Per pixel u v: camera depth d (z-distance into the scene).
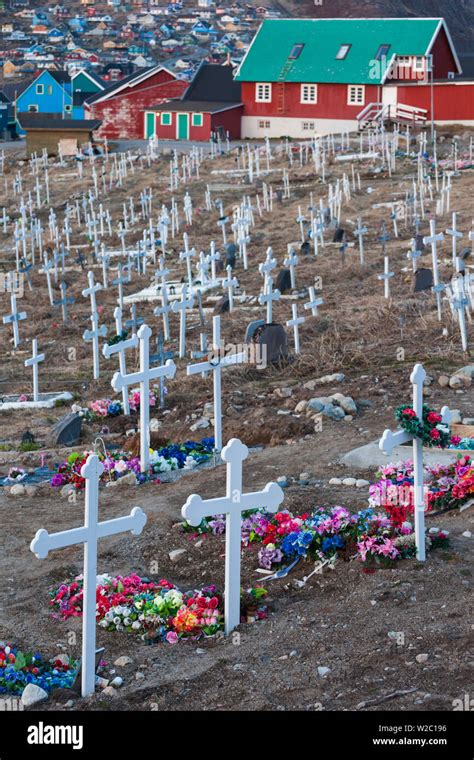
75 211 59.69
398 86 76.25
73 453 19.80
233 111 83.44
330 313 30.05
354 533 14.03
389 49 79.00
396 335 26.42
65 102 118.81
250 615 12.81
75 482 18.77
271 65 82.50
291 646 11.97
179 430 21.33
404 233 41.97
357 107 79.12
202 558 14.68
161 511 16.55
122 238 46.81
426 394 21.31
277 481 17.14
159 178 65.44
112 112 92.62
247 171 63.28
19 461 20.78
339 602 12.88
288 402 21.84
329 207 46.62
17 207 65.38
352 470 17.52
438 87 74.06
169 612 12.95
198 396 23.75
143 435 19.05
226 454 12.33
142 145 84.25
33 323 35.97
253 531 14.77
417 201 47.62
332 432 19.77
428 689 10.80
